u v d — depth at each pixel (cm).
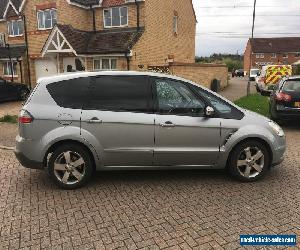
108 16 2114
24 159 500
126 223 403
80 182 511
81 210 439
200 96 520
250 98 1741
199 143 515
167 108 512
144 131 503
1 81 1738
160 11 2178
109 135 499
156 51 2167
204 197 475
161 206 448
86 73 516
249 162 527
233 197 473
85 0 2183
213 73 2375
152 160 514
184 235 374
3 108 1553
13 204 462
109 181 541
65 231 387
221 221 404
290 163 633
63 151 501
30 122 491
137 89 512
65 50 1955
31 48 2244
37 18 2186
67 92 506
